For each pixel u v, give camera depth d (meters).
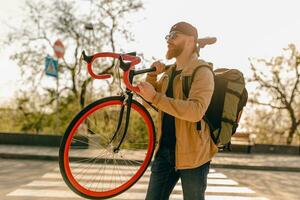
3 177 8.56
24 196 6.61
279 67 23.48
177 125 2.52
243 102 2.62
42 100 19.47
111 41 21.42
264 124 24.69
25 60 20.69
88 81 18.48
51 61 14.50
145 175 9.67
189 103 2.31
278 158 15.68
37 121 18.77
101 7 21.25
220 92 2.53
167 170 2.79
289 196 8.01
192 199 2.50
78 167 2.62
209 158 2.54
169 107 2.31
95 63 18.92
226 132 2.51
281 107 23.66
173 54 2.62
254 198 7.59
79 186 2.48
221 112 2.51
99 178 2.76
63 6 21.27
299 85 23.45
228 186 8.91
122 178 2.72
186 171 2.52
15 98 19.00
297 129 23.91
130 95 2.50
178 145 2.50
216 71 2.78
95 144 2.59
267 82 23.62
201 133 2.47
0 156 12.20
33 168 10.17
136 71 2.57
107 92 18.69
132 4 21.00
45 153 12.54
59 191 7.13
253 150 17.50
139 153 2.77
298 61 23.08
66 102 19.25
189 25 2.60
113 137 2.62
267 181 10.18
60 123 18.31
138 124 3.11
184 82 2.51
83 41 20.92
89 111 2.36
